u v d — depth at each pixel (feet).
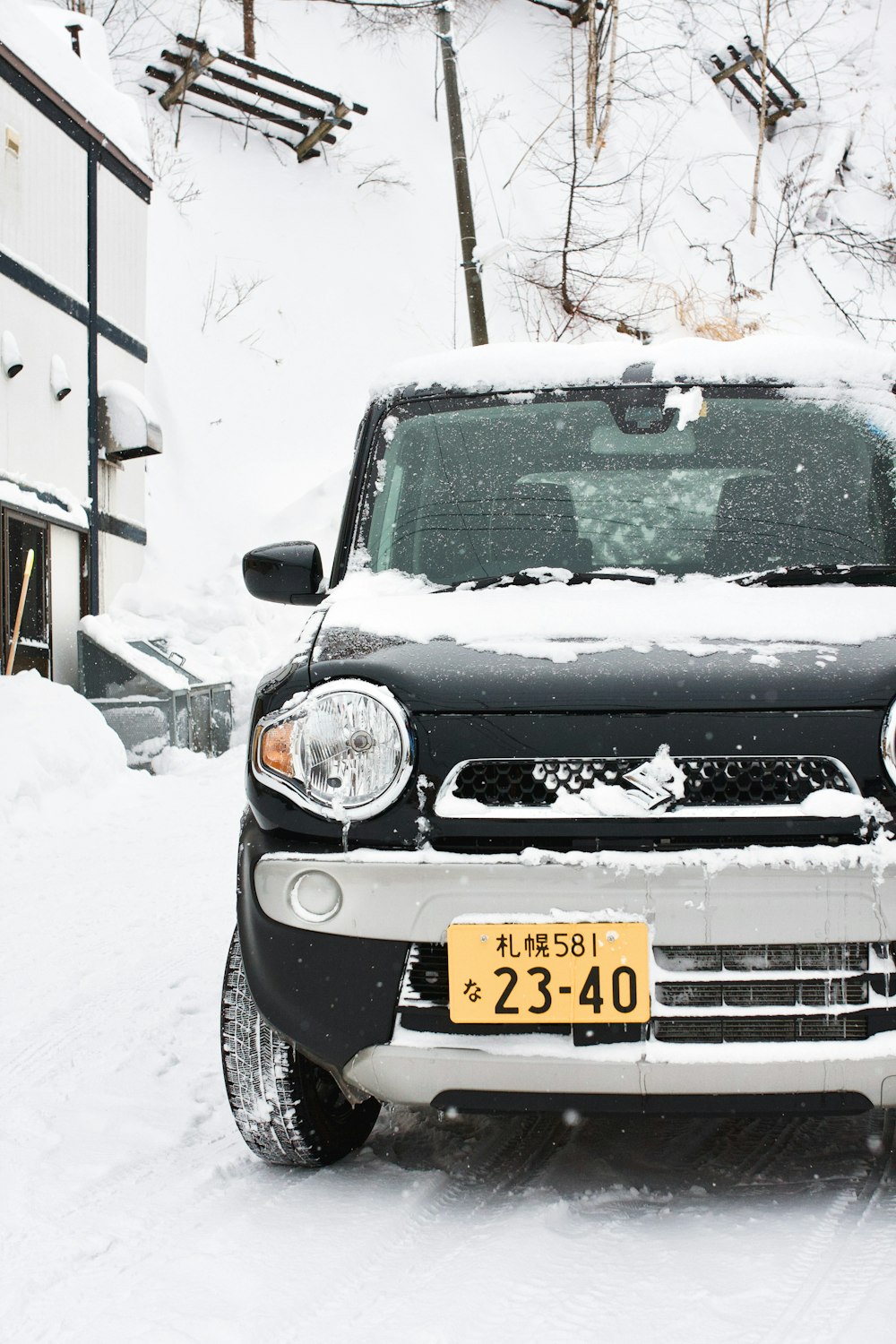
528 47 121.60
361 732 7.82
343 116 94.79
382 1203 8.27
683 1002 7.47
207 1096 10.66
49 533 43.70
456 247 96.37
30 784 27.22
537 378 11.66
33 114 43.45
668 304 96.22
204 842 24.03
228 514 65.51
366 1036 7.72
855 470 10.62
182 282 80.59
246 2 98.99
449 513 10.82
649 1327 6.52
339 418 76.84
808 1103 7.38
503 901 7.45
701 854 7.32
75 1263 7.52
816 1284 6.92
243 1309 6.86
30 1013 13.21
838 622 8.54
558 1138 9.49
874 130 130.52
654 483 10.72
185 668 42.78
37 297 43.39
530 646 8.37
